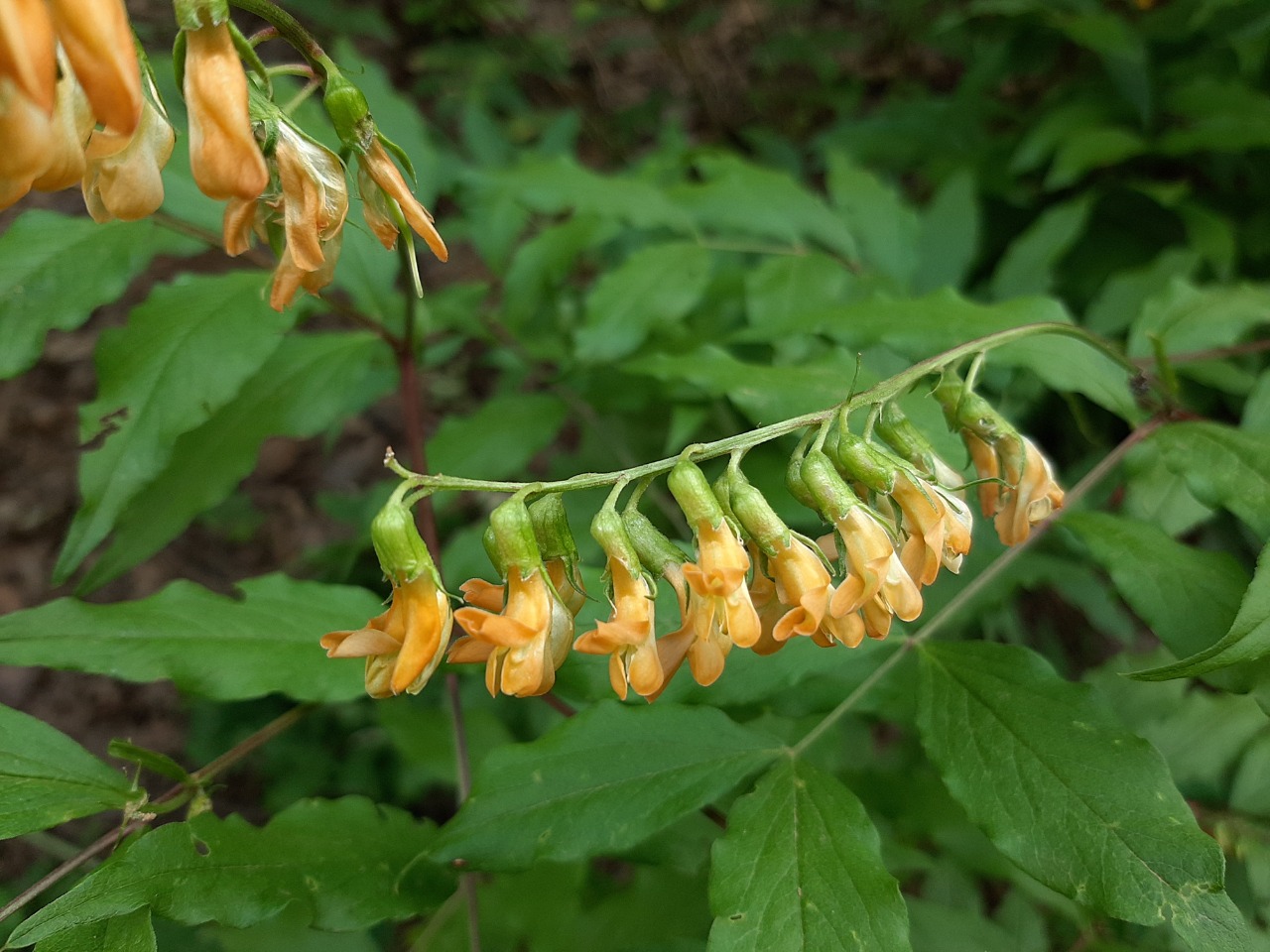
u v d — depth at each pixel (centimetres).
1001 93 34
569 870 17
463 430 20
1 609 34
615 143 43
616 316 20
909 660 14
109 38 8
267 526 36
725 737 13
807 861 11
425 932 17
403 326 22
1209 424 15
